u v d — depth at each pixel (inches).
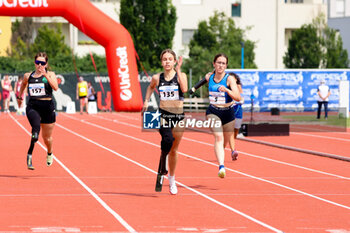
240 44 2630.4
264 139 1125.7
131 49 1763.0
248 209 466.6
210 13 2997.0
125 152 892.6
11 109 2129.7
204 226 402.3
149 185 585.9
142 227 396.2
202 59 2421.3
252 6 3043.8
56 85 639.1
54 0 1573.6
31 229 385.4
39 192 536.7
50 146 676.1
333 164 770.8
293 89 2111.2
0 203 480.1
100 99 2161.7
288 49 2805.1
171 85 504.7
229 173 679.7
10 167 717.3
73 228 390.3
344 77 2126.0
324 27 2790.4
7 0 1515.7
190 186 582.2
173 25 2374.5
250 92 2092.8
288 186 587.8
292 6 3075.8
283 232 387.9
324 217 438.0
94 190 550.9
